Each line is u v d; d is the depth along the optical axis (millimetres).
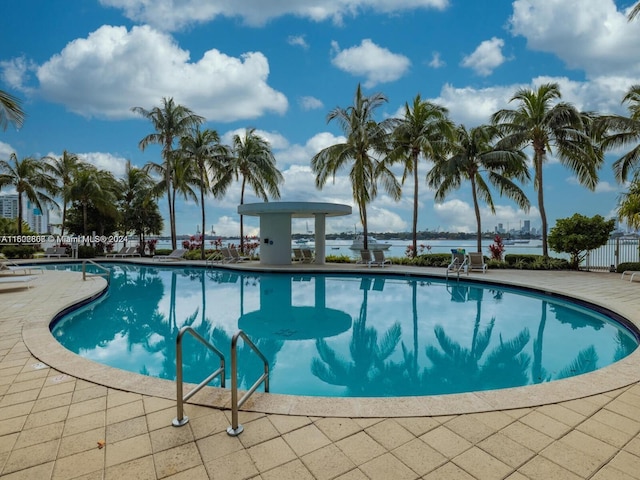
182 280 13477
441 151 16797
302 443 2490
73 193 22828
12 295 8727
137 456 2359
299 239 39375
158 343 6258
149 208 28047
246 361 5348
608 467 2223
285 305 9125
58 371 3797
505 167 16328
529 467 2225
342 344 6117
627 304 7242
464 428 2660
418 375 4844
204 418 2832
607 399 3096
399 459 2312
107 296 10328
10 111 9094
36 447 2471
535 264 14461
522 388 3287
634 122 12508
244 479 2139
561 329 6859
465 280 12352
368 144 16969
